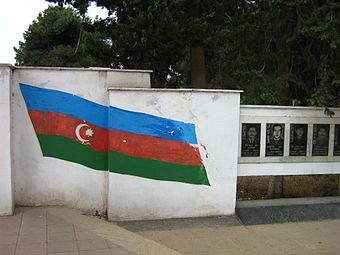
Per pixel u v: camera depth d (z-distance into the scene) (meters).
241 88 8.19
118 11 7.84
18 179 5.39
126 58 8.09
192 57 8.91
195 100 5.68
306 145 6.46
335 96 6.72
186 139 5.67
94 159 5.52
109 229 5.03
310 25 6.55
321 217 6.02
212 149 5.78
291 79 7.49
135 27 7.01
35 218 5.07
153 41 7.29
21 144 5.36
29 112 5.35
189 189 5.73
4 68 5.03
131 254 4.29
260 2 7.64
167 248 4.74
